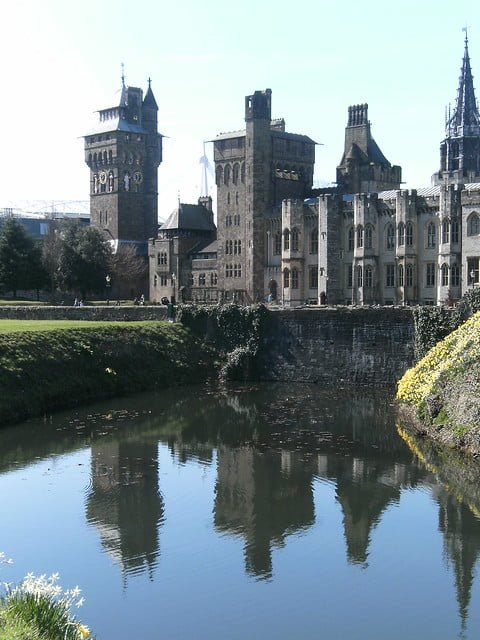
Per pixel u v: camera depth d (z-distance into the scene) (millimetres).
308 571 38031
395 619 33500
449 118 160250
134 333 92188
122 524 43438
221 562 38844
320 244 128875
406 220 117812
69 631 23422
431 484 50344
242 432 65312
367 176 148000
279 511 45875
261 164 141625
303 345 94000
